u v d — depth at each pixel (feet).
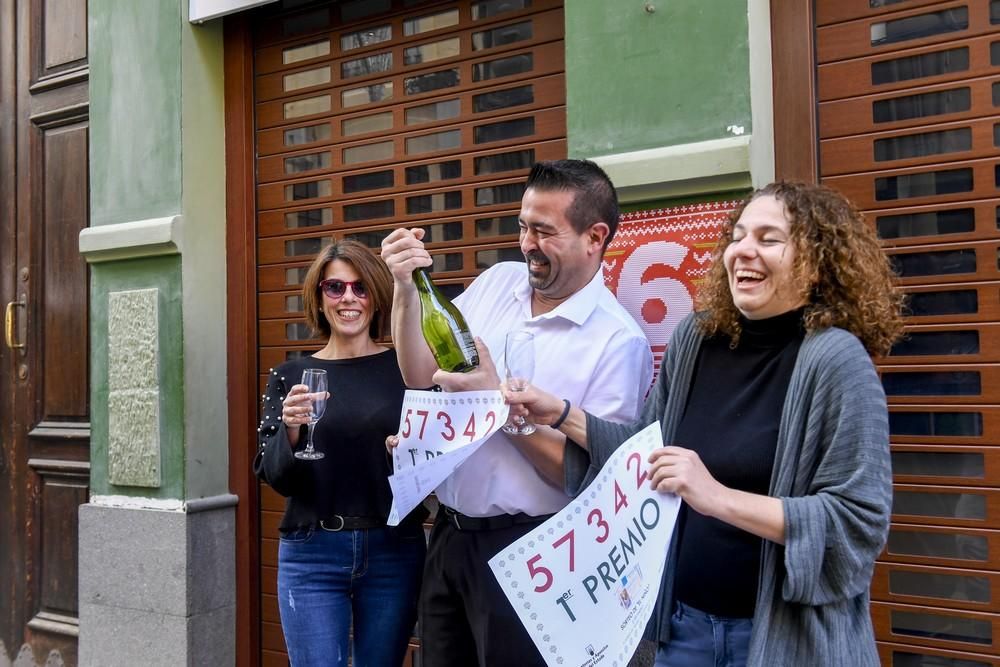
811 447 4.75
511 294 7.09
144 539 11.48
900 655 7.39
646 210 7.98
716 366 5.50
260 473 7.93
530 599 5.16
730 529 5.14
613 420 6.31
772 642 4.73
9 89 14.15
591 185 6.32
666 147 7.86
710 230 7.65
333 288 8.26
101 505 12.01
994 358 7.09
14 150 14.10
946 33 7.35
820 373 4.77
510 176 9.81
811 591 4.54
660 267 7.88
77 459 13.37
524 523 6.44
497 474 6.40
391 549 7.93
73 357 13.37
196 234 11.59
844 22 7.79
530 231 6.36
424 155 10.46
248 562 11.66
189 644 11.12
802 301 5.04
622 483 5.23
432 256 10.37
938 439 7.29
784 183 5.25
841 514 4.54
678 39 7.86
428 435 6.36
